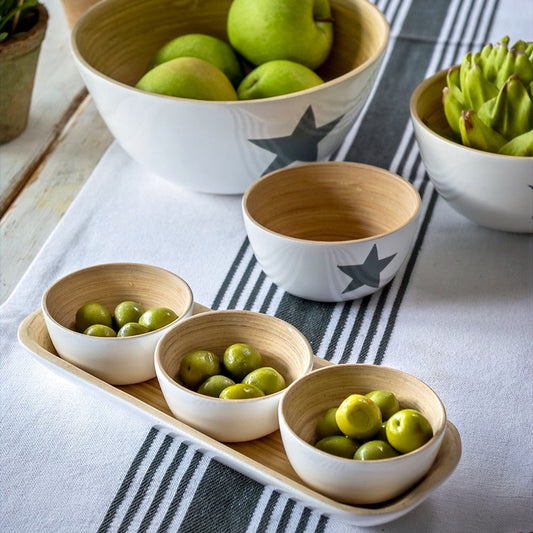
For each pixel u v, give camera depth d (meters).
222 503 0.50
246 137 0.69
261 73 0.74
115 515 0.49
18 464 0.53
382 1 1.07
